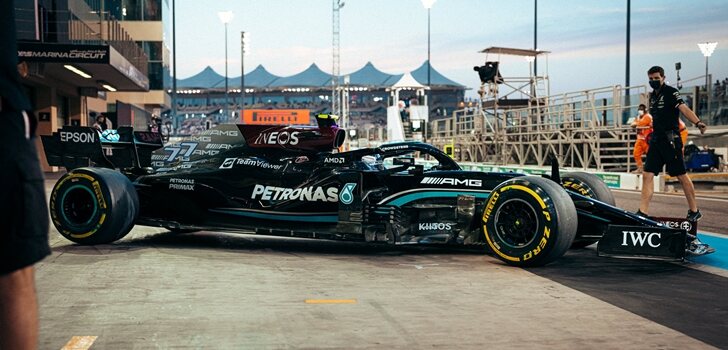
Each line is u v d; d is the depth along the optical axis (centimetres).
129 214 633
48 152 701
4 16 160
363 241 599
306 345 320
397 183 617
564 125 1822
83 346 312
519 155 2044
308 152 640
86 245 629
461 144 2450
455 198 598
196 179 665
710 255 622
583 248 667
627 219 552
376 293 438
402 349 316
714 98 2003
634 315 389
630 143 1733
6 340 157
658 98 695
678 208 1083
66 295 417
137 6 4084
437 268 542
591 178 667
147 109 4597
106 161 702
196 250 622
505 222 554
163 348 312
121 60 1900
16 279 157
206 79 13400
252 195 646
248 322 359
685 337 344
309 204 622
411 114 3206
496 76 2156
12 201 154
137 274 491
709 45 2856
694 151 1852
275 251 631
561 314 389
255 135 662
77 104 2533
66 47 1622
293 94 12412
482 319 374
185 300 408
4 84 157
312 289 448
